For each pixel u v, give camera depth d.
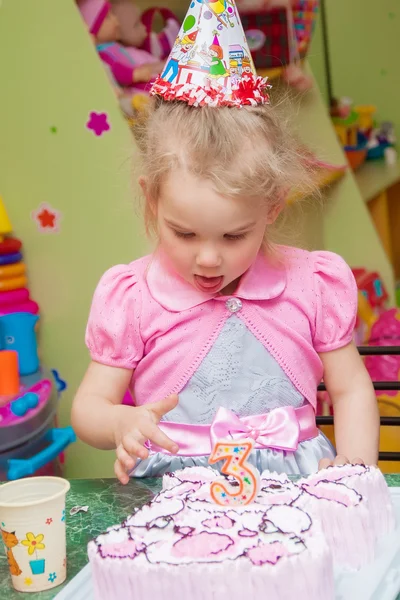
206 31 1.17
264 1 2.30
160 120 1.17
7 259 1.98
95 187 1.99
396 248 3.60
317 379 1.32
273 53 2.33
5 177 2.03
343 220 2.82
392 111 3.75
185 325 1.27
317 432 1.31
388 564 0.88
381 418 1.46
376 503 0.95
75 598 0.81
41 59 1.96
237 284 1.29
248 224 1.11
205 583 0.75
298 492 0.92
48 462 1.81
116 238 2.00
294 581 0.75
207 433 1.23
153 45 2.20
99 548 0.79
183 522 0.84
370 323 2.63
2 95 2.00
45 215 2.03
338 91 3.75
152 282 1.29
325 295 1.31
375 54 3.73
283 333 1.28
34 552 0.85
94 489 1.12
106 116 1.96
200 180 1.08
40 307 2.07
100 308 1.29
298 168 1.28
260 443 1.21
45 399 1.82
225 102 1.15
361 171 3.39
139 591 0.77
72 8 1.94
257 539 0.80
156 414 1.14
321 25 3.58
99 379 1.29
